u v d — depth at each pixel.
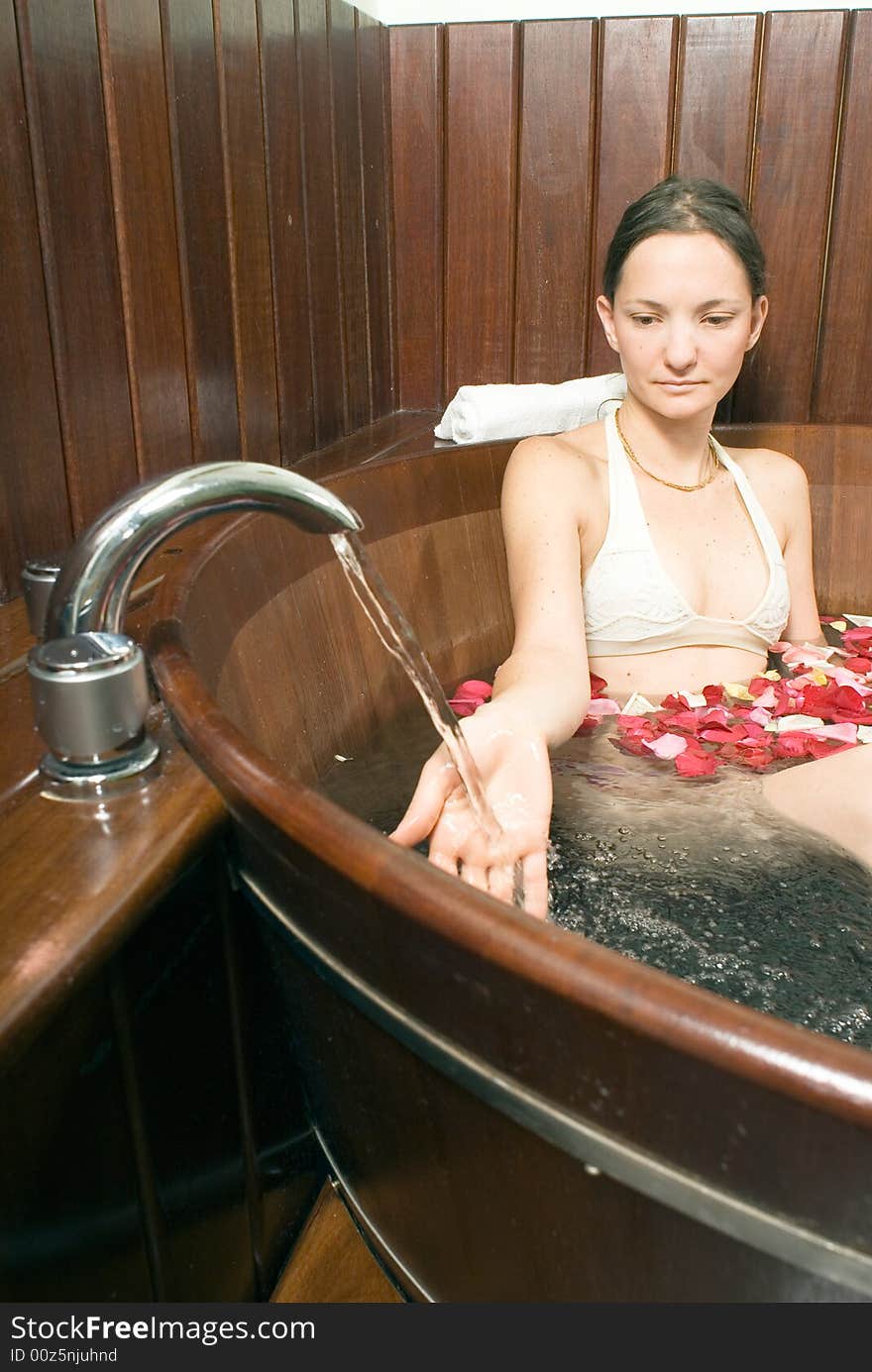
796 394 2.14
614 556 1.44
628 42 1.99
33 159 1.11
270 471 0.82
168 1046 0.72
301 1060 0.85
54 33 1.13
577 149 2.06
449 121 2.10
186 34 1.38
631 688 1.47
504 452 1.69
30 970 0.55
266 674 1.12
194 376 1.47
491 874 0.95
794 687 1.43
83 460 1.24
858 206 2.01
